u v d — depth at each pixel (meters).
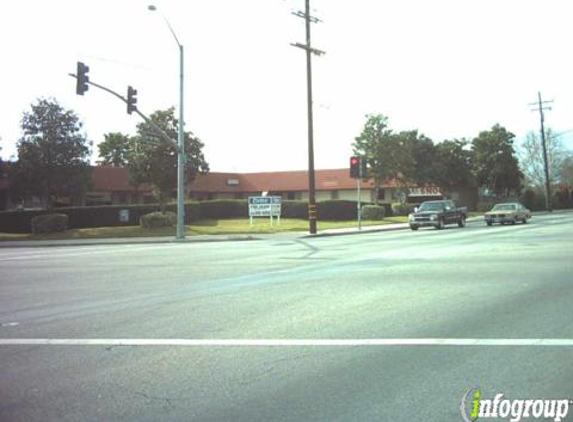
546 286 11.88
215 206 50.41
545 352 7.19
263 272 15.48
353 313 9.74
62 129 42.81
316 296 11.40
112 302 11.48
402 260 17.27
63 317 10.12
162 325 9.22
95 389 6.15
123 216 46.72
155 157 43.84
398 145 55.03
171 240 34.25
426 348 7.48
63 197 45.72
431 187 66.88
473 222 48.09
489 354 7.13
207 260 19.52
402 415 5.27
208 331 8.71
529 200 76.06
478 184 73.94
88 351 7.73
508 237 25.83
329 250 22.12
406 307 10.12
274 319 9.43
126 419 5.32
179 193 35.31
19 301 12.02
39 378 6.59
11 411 5.56
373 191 68.25
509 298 10.68
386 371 6.56
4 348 7.99
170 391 6.04
